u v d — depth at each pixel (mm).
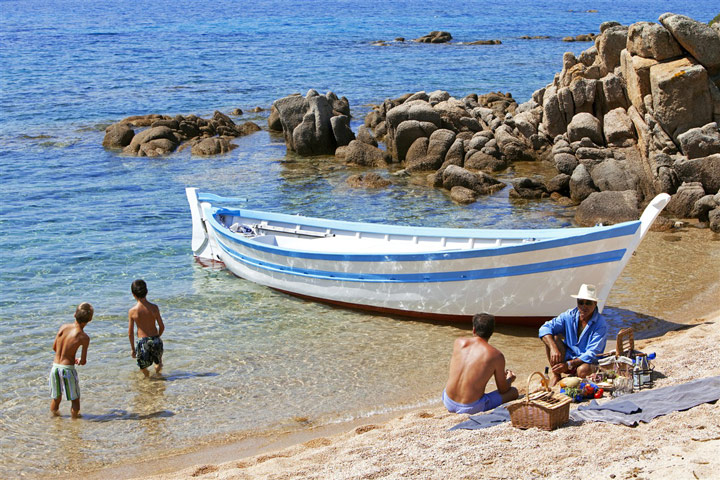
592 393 8695
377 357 12312
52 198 24281
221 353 12547
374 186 26281
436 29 105062
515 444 7055
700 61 23953
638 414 7566
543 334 9734
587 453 6637
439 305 13852
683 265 16922
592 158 25547
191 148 33062
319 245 16797
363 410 10320
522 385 10531
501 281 13125
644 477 5879
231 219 18516
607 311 14125
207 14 140625
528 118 32344
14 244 19141
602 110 29281
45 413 10422
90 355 12414
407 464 6906
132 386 11273
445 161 29078
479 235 14844
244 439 9562
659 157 23266
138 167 29609
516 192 24672
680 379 8883
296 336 13352
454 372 8742
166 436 9695
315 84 53781
